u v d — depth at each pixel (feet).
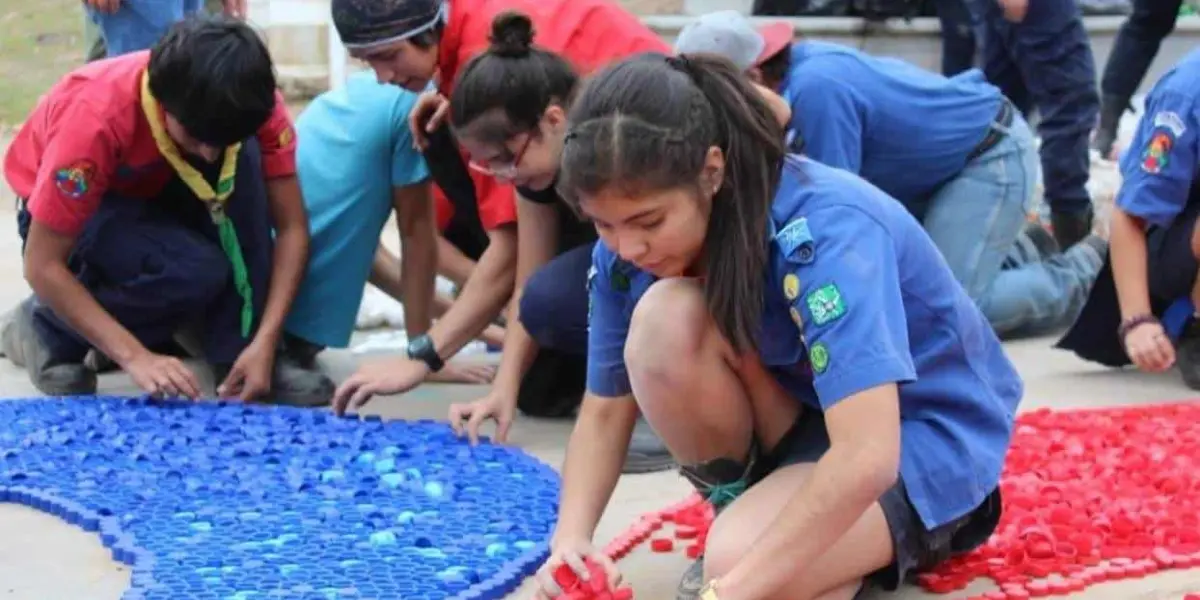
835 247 7.91
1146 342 14.14
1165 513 10.59
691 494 11.26
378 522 10.41
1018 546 9.77
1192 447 12.34
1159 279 14.88
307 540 10.04
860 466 7.61
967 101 16.38
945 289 8.82
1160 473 11.50
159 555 9.71
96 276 14.11
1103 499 10.92
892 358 7.74
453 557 9.71
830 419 7.79
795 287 7.93
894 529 8.46
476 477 11.54
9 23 37.42
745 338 8.20
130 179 13.83
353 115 14.84
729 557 8.25
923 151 15.94
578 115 7.63
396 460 11.97
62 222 13.23
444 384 15.07
